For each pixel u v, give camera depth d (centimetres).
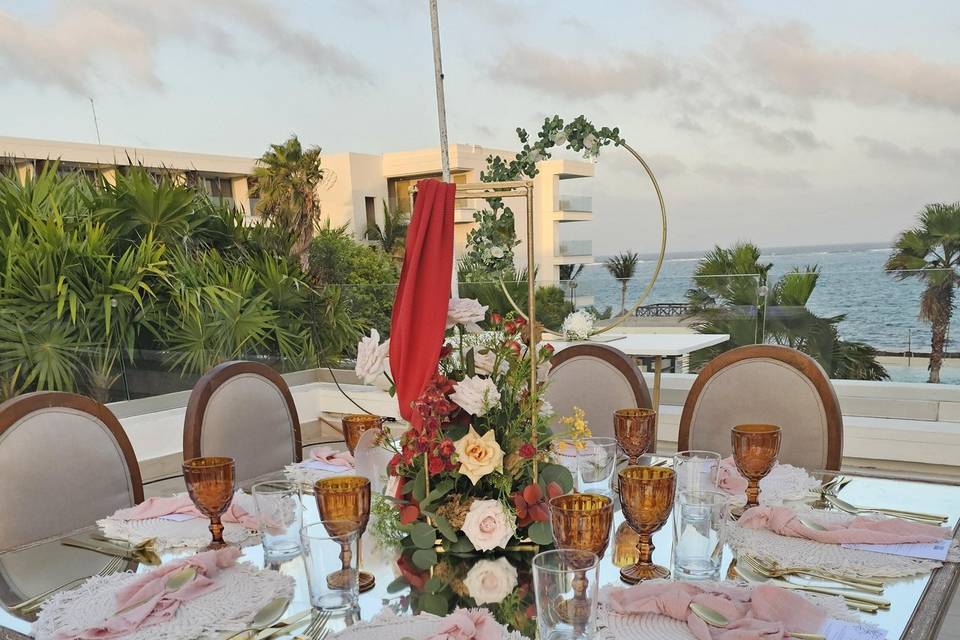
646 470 113
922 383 381
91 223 483
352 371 502
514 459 120
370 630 92
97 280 413
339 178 2202
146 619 98
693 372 439
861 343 396
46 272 389
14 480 152
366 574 112
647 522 108
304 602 103
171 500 149
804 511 136
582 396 217
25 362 370
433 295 123
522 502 119
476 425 126
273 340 485
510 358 126
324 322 506
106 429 171
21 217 454
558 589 82
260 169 1588
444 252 124
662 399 436
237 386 207
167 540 131
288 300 502
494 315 129
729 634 85
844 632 88
